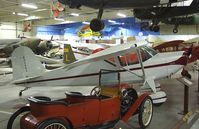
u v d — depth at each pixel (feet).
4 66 48.91
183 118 14.78
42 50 45.91
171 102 19.27
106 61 16.84
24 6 59.36
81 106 10.39
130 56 17.15
